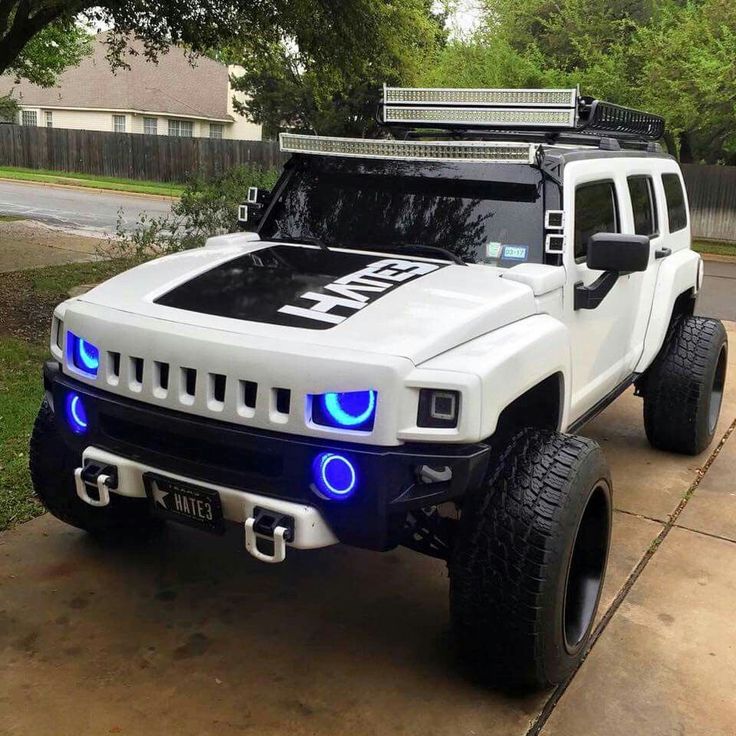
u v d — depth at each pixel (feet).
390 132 15.34
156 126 140.87
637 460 17.81
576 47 63.67
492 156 11.55
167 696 9.39
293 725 9.02
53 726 8.82
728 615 11.66
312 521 8.62
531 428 9.97
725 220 69.97
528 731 9.09
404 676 9.97
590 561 10.61
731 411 21.86
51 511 12.41
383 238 12.59
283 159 97.60
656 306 16.06
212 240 12.99
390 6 34.99
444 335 8.86
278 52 39.91
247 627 10.85
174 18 32.07
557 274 11.19
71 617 10.85
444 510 10.57
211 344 8.84
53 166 116.88
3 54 31.53
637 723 9.32
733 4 56.03
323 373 8.34
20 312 27.55
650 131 18.28
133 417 9.46
